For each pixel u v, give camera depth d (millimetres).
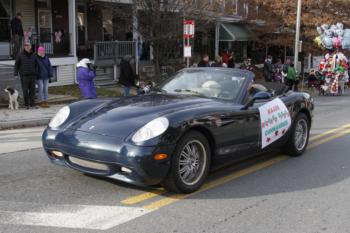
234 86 6039
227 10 25797
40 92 12641
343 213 4734
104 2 20484
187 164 5039
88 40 21828
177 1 17875
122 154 4566
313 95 22094
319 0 25875
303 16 25578
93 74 11688
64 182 5457
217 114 5285
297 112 7059
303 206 4926
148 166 4566
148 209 4633
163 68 20188
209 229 4188
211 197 5102
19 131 9539
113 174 4738
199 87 6172
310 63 33812
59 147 5004
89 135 4844
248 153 5977
